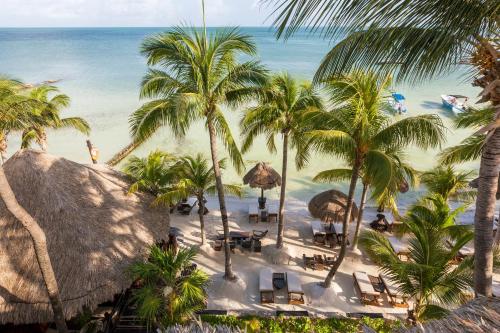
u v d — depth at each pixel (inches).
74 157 999.6
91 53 3870.6
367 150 390.3
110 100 1658.5
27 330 402.6
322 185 861.8
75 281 353.1
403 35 166.2
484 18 169.9
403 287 358.0
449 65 189.2
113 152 1043.3
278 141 1186.6
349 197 423.2
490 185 277.1
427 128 338.6
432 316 320.8
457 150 449.1
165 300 380.2
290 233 640.4
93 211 425.1
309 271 533.0
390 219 656.4
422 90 1959.9
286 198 788.6
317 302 463.2
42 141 730.8
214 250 577.0
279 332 373.7
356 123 363.3
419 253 360.8
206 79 407.5
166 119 407.5
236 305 458.9
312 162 1000.9
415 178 541.6
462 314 166.2
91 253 373.4
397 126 354.9
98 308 441.4
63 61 3125.0
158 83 423.2
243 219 690.2
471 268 333.7
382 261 362.3
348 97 383.6
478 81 241.6
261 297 461.1
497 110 213.6
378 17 140.3
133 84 2047.2
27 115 582.6
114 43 5433.1
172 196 484.4
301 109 474.0
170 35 401.4
